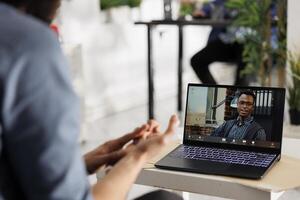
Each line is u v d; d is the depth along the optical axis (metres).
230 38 4.15
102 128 4.46
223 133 1.53
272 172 1.35
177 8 5.19
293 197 2.51
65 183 0.74
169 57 5.75
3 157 0.76
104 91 4.88
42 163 0.73
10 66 0.71
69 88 0.75
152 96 4.12
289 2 3.47
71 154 0.75
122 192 0.96
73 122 0.75
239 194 1.27
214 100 1.55
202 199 2.60
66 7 4.29
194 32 5.99
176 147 1.55
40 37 0.73
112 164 1.23
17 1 0.82
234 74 4.70
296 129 3.22
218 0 4.37
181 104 4.45
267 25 3.83
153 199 1.55
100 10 4.79
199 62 4.32
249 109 1.51
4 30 0.73
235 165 1.37
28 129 0.72
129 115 4.95
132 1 5.10
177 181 1.35
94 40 4.70
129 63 5.18
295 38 3.48
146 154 1.03
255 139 1.49
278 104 1.48
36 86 0.72
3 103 0.71
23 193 0.79
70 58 3.79
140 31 5.28
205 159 1.43
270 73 3.88
